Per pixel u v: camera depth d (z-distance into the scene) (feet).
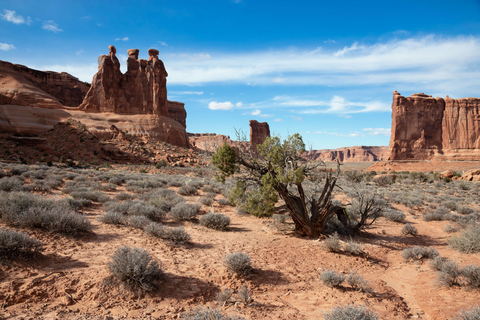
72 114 300.81
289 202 32.86
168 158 254.47
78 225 24.47
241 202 33.63
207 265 21.63
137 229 29.48
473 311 13.39
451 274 20.07
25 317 11.74
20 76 342.44
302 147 31.24
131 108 357.61
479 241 28.58
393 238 37.93
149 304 14.60
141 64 369.30
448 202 69.77
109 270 17.21
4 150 191.72
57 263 17.84
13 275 14.94
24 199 26.81
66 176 75.72
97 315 12.87
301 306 16.57
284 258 25.48
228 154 30.40
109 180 74.18
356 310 12.99
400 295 19.54
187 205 39.73
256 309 15.47
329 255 27.48
